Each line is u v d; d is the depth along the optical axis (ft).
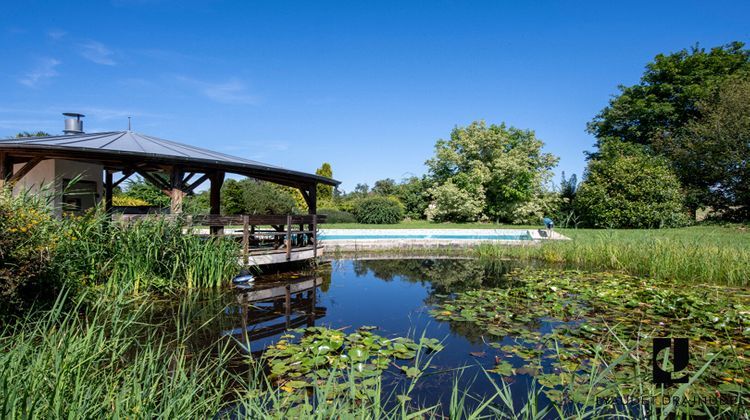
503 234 52.49
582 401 8.36
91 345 8.00
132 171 31.35
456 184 83.20
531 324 14.87
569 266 31.35
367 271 29.58
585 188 64.28
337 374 10.08
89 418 5.93
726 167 59.98
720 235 42.24
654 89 77.41
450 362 11.22
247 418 7.11
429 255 40.01
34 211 14.28
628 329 13.89
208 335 13.58
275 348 12.09
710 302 17.08
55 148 20.61
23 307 12.55
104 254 18.38
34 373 6.33
